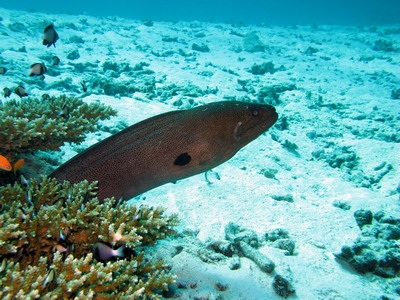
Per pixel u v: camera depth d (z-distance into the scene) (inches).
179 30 299.3
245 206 53.3
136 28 277.6
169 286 31.7
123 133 34.7
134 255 30.3
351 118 117.6
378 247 39.7
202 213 50.0
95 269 24.9
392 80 173.5
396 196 62.5
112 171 34.1
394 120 113.2
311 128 102.7
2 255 25.8
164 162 33.7
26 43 164.6
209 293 31.3
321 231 48.1
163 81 132.4
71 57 156.5
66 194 31.5
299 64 207.3
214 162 34.4
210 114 33.4
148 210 32.1
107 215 28.9
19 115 41.9
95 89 104.3
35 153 46.9
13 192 30.5
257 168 71.0
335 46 273.6
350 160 80.4
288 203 56.2
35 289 22.5
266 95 130.9
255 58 220.5
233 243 39.5
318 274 37.8
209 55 218.7
